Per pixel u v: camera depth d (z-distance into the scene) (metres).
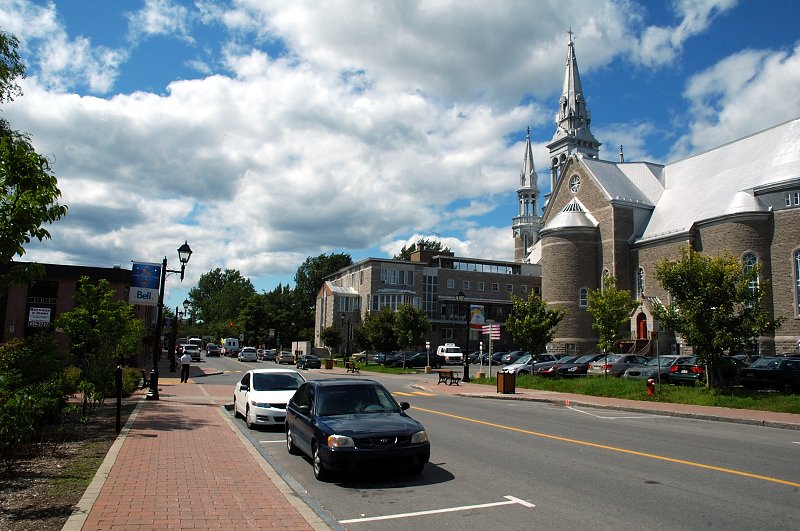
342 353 77.69
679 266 23.45
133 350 21.88
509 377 26.72
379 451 8.80
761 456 11.15
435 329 79.56
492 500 7.90
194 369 48.78
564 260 58.66
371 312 66.56
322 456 8.99
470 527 6.71
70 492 7.64
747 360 29.30
